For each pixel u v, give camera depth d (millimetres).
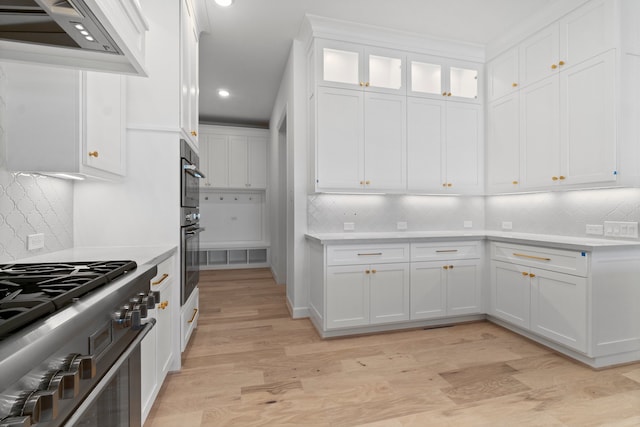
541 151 2607
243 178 5402
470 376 1942
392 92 2930
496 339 2518
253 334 2635
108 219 1890
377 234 3020
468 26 2848
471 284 2867
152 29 1966
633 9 2123
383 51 2916
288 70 3430
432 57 3061
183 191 2031
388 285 2650
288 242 3438
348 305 2559
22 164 1275
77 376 622
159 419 1547
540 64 2617
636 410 1609
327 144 2760
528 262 2451
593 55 2221
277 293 3938
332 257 2523
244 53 3352
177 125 1986
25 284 819
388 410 1617
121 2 981
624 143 2104
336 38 2783
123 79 1816
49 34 969
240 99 4660
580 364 2088
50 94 1298
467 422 1521
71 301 732
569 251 2127
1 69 1240
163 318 1694
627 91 2113
